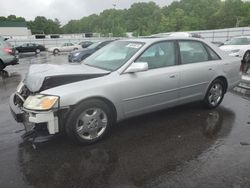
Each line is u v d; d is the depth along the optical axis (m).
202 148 3.79
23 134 4.05
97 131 3.96
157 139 4.09
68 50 34.38
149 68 4.37
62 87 3.62
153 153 3.66
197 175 3.12
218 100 5.52
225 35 41.28
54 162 3.46
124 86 4.02
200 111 5.35
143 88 4.22
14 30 76.75
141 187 2.93
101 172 3.22
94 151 3.73
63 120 3.65
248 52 12.43
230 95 6.70
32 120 3.49
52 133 3.56
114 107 4.02
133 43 4.61
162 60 4.55
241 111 5.38
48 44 46.62
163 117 5.00
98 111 3.87
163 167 3.30
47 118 3.48
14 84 9.16
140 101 4.26
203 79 5.05
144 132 4.35
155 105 4.47
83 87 3.69
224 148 3.78
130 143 3.96
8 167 3.34
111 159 3.52
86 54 14.14
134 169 3.28
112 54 4.61
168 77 4.48
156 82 4.35
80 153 3.68
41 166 3.37
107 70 4.16
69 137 3.75
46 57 25.31
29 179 3.10
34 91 3.66
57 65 4.43
